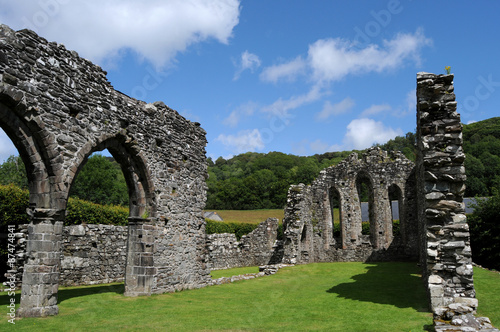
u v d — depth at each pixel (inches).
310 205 1067.3
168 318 372.2
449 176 382.6
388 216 1018.7
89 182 1831.9
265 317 378.9
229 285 652.1
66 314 372.2
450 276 371.9
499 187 952.9
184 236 604.4
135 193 520.1
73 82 413.4
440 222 382.6
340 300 471.2
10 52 341.4
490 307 388.5
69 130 400.5
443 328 283.3
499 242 827.4
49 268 361.7
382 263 942.4
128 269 508.4
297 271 816.3
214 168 3329.2
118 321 354.6
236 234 1346.0
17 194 589.6
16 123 352.8
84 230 641.6
